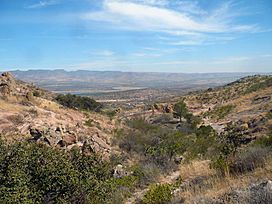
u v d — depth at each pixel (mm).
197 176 12336
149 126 37719
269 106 49875
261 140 15328
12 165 8352
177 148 21109
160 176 15430
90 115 38438
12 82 38188
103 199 9938
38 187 8719
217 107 70938
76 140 22328
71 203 9086
